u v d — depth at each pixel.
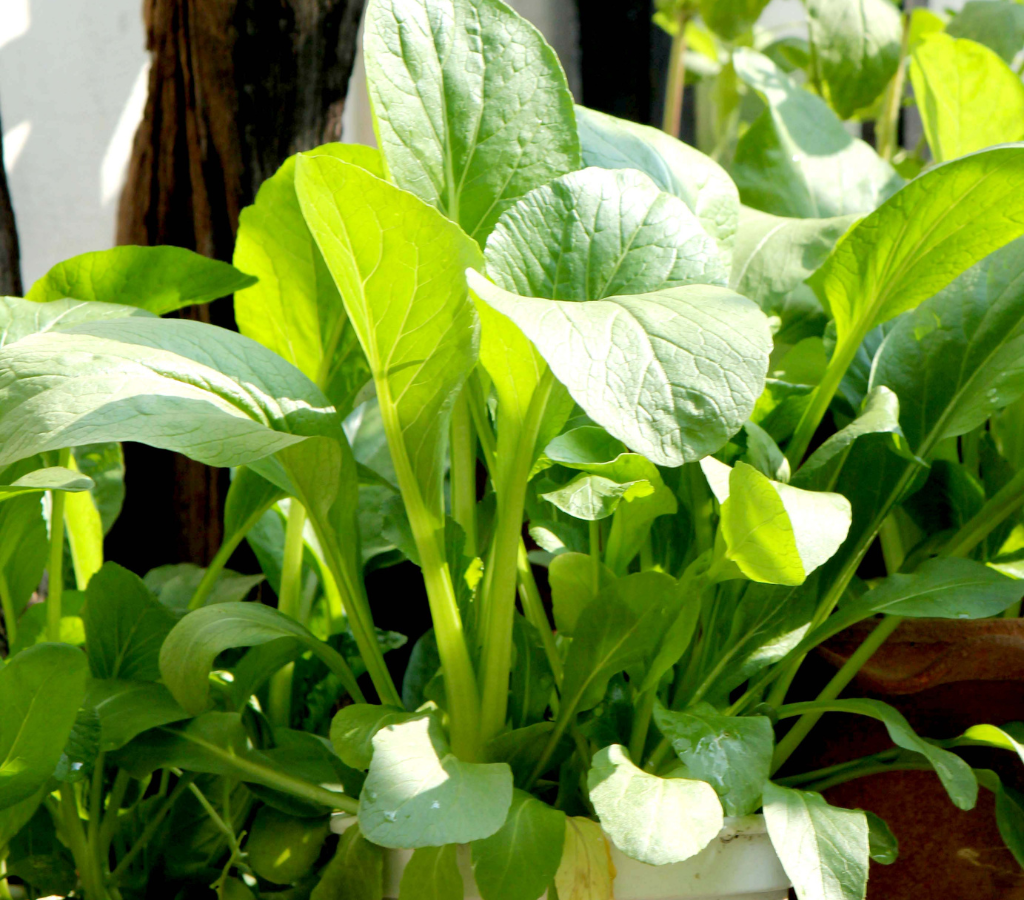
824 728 1.47
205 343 1.40
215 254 1.66
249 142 1.65
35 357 1.36
